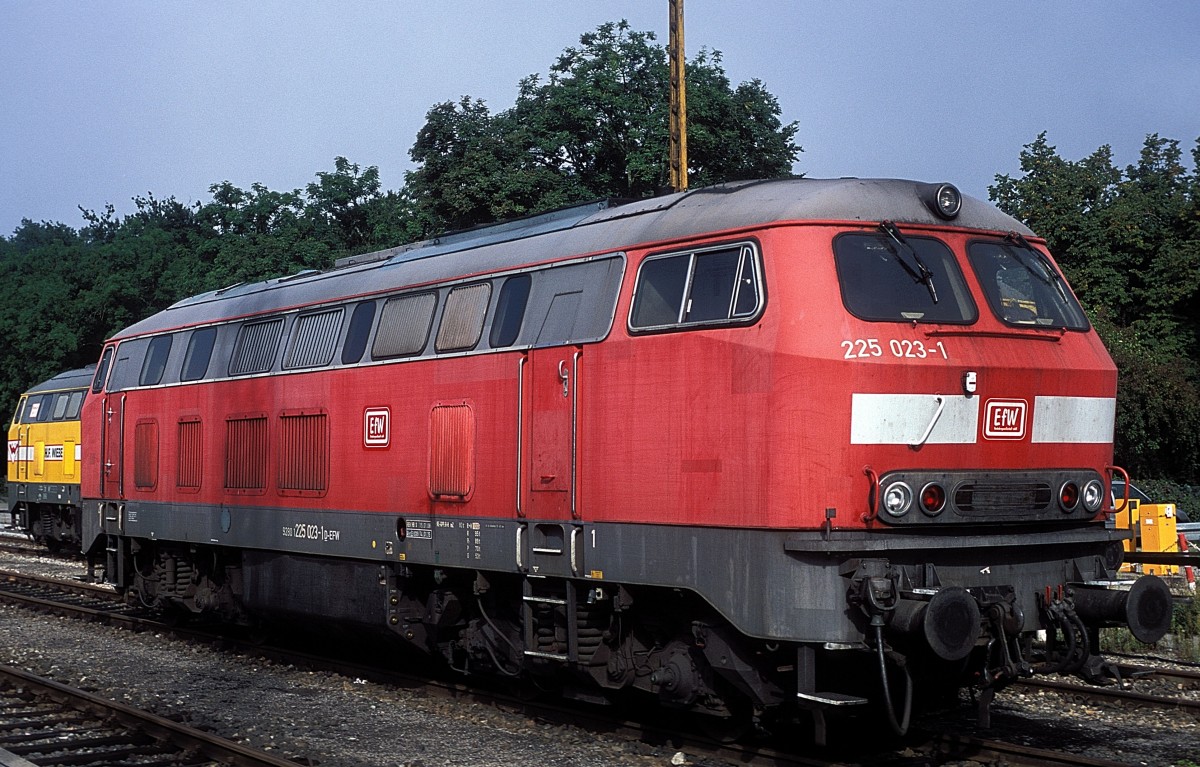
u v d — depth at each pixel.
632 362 8.91
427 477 10.88
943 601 7.49
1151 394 28.31
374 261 12.94
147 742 9.64
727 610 8.09
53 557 26.73
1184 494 29.08
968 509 8.06
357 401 11.91
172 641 14.91
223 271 38.56
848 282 8.10
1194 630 13.56
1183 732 9.53
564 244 9.96
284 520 12.95
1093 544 8.95
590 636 9.50
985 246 8.80
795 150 32.88
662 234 9.00
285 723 10.20
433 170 31.00
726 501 8.14
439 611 11.21
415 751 9.20
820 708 7.94
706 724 9.25
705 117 31.11
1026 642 8.53
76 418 26.64
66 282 51.75
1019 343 8.47
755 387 8.02
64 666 12.97
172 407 15.27
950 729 9.66
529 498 9.73
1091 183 31.38
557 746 9.34
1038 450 8.45
